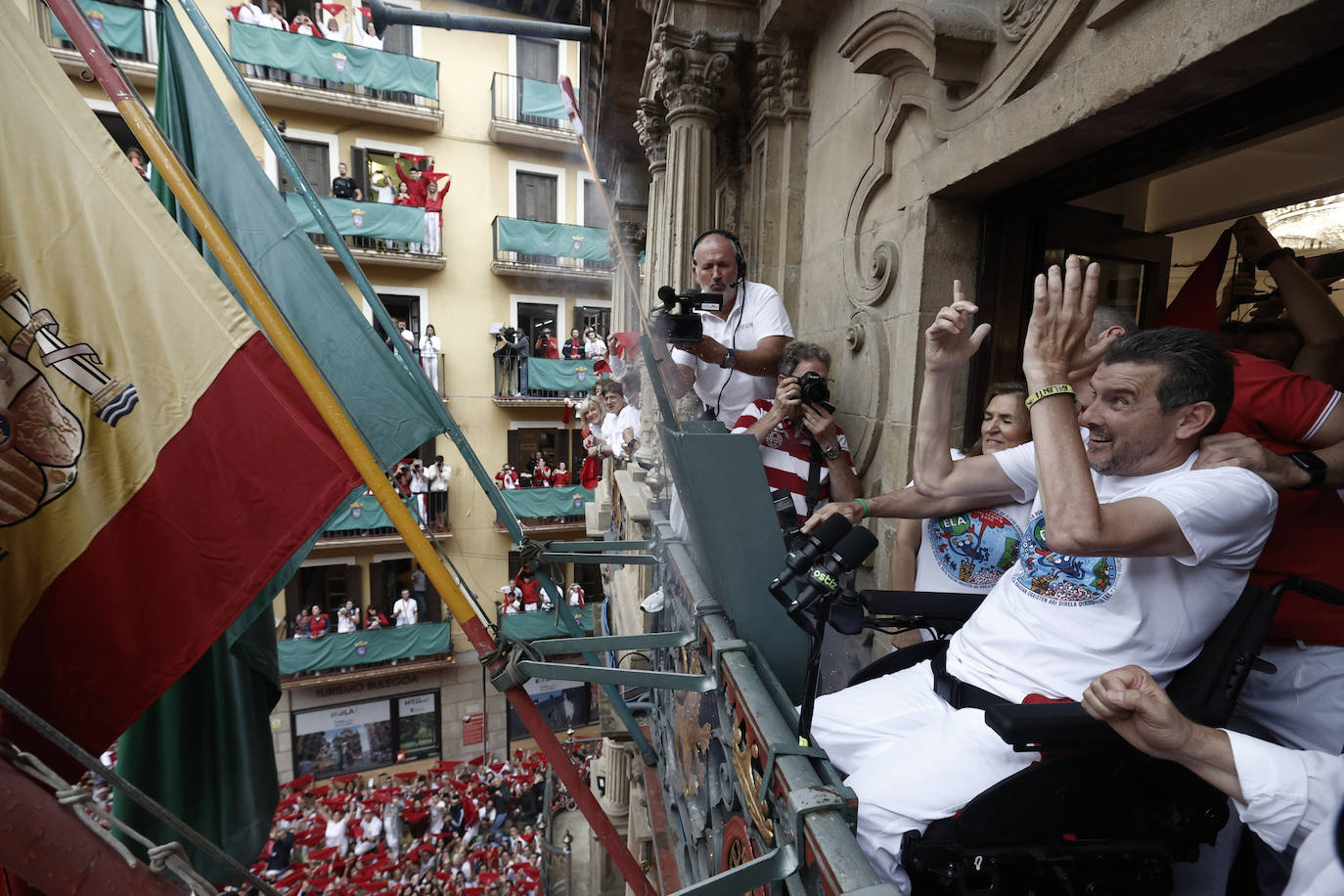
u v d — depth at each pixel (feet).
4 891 4.50
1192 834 3.67
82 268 5.10
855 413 9.77
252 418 5.37
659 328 7.33
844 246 10.15
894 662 5.35
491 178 50.08
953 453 7.61
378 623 47.52
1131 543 3.40
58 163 5.02
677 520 8.45
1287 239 6.86
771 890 3.62
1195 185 7.72
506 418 52.31
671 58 12.35
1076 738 3.39
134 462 5.27
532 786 42.04
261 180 7.63
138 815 7.98
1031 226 7.93
